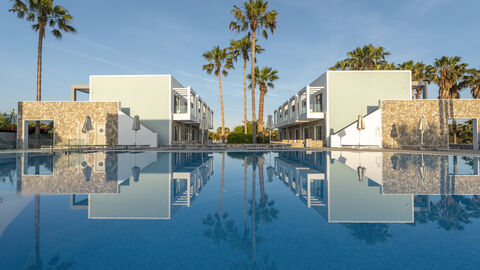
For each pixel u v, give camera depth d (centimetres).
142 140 1873
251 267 174
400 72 2058
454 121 2583
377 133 1841
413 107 1831
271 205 332
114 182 488
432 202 337
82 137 1852
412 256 190
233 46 2462
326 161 890
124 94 2073
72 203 335
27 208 311
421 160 916
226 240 220
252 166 755
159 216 286
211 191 414
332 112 2047
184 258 188
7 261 184
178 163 836
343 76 2058
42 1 1803
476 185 446
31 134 2256
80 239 221
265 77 2692
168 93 2077
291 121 2575
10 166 741
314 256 191
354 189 425
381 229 244
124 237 226
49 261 184
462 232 234
